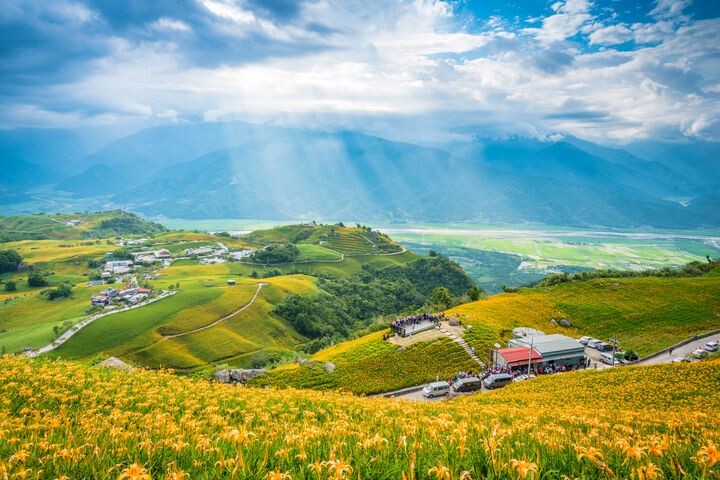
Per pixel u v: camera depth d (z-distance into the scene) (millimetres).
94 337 115188
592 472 6777
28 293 182375
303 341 148250
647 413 24797
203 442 9258
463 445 7699
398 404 22250
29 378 20016
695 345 77312
